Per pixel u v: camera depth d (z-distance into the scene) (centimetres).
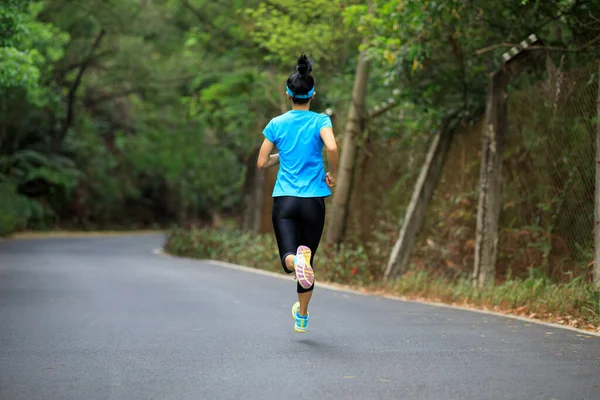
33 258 2811
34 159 5788
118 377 661
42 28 3503
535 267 1448
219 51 3378
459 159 1741
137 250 3975
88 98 6544
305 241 832
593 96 1300
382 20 1648
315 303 1340
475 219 1669
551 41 1493
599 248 1175
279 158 845
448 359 747
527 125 1504
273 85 3073
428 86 1738
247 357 761
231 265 2631
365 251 2047
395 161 1972
